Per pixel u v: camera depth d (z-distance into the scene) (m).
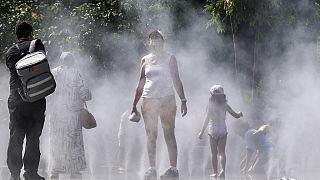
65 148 15.74
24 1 37.59
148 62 15.32
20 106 12.91
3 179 13.65
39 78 12.63
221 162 17.36
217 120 17.62
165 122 15.20
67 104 15.70
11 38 35.62
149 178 14.87
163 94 15.16
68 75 15.74
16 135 13.05
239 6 30.97
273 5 31.61
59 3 36.53
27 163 13.12
